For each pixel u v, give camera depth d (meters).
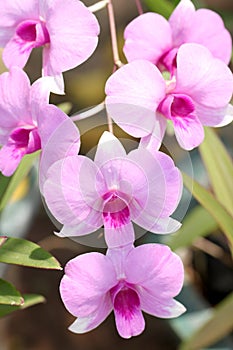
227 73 0.47
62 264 0.81
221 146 0.58
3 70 0.60
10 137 0.48
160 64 0.50
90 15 0.46
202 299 0.72
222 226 0.55
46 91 0.46
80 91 0.99
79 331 0.46
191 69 0.46
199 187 0.53
